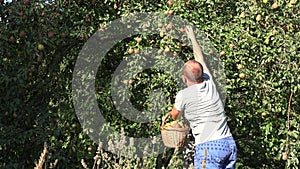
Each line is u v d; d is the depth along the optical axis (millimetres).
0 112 5309
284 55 4934
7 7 5066
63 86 5309
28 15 5047
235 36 5133
